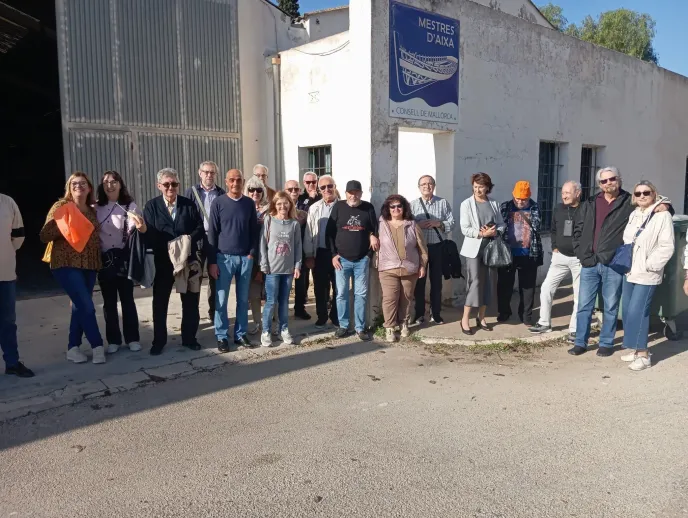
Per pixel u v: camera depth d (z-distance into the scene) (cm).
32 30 899
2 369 534
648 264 533
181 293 579
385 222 641
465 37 792
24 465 366
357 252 636
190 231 577
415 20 706
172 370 539
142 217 567
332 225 642
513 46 881
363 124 668
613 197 577
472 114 818
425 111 735
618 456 372
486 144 849
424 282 724
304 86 1008
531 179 944
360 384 511
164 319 581
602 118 1094
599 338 614
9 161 1605
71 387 492
